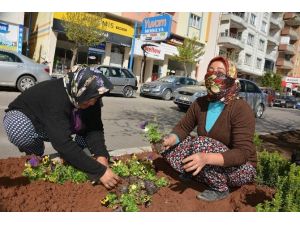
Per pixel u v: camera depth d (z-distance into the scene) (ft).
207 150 10.44
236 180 10.81
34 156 11.07
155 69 110.63
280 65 205.46
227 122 10.57
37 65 45.11
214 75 10.45
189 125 11.81
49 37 78.28
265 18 170.91
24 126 10.48
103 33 81.20
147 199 9.82
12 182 10.04
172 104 57.26
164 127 32.65
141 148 17.70
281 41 202.39
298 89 192.03
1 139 20.93
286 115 71.72
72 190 10.00
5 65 42.73
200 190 11.55
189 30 115.85
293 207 9.29
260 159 13.37
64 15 78.43
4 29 71.26
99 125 11.28
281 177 11.34
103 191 10.11
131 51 92.22
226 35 134.62
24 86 44.19
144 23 93.40
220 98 10.61
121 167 11.24
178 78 66.80
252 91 51.52
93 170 9.52
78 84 8.93
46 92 9.73
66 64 85.61
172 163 11.59
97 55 90.38
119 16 89.97
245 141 10.12
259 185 12.80
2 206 8.59
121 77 58.39
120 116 36.11
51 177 10.30
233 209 10.25
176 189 11.32
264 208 9.50
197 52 111.55
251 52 163.22
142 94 67.10
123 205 9.27
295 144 27.99
